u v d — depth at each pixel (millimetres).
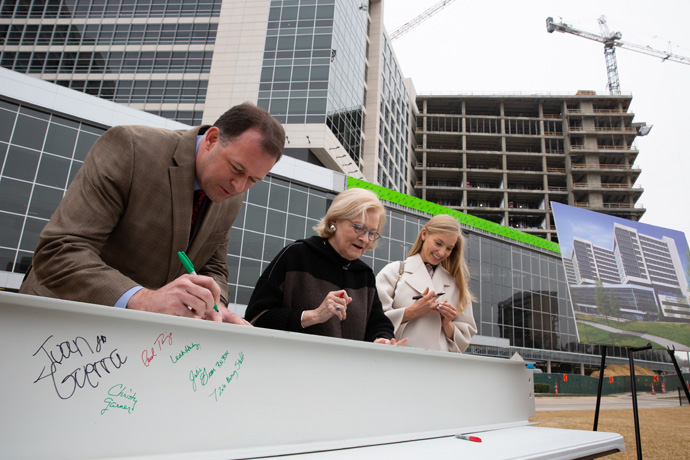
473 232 29969
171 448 861
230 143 1409
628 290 3842
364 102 39875
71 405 759
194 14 31141
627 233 4168
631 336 3570
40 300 731
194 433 899
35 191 15359
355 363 1294
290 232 20391
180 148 1526
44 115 15898
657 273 4133
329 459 1004
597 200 57438
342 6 31203
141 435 828
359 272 2240
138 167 1432
